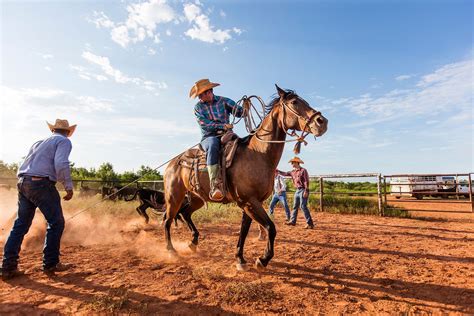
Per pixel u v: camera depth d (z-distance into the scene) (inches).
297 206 370.0
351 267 187.0
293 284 155.3
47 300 128.6
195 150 201.3
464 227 364.5
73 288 143.1
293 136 165.2
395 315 119.1
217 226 351.6
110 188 631.2
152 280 156.1
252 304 128.6
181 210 232.8
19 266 175.2
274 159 169.2
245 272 172.9
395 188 844.0
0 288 142.1
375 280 162.4
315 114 153.6
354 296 139.9
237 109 190.1
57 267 165.5
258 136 173.6
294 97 165.6
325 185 1203.9
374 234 311.0
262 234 270.7
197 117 188.9
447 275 171.2
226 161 169.3
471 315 119.4
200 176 185.3
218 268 179.6
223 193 167.5
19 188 157.6
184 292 139.9
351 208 535.2
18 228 159.2
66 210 431.2
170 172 212.7
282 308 125.5
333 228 352.8
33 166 157.1
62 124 173.9
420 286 153.2
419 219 450.3
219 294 138.6
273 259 203.3
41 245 229.3
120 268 176.4
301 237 289.9
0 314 114.5
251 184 164.1
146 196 380.8
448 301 133.5
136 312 118.5
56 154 158.7
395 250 236.1
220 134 184.2
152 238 276.7
